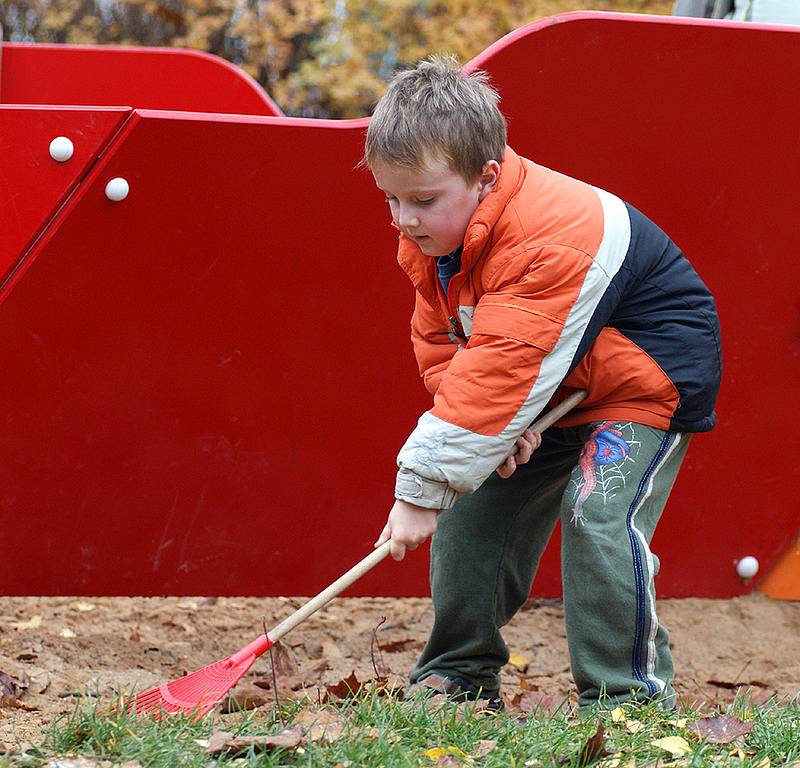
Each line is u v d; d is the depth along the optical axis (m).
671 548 7.58
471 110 5.05
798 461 7.47
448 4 18.38
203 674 5.46
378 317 6.84
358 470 7.10
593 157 6.71
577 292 5.10
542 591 7.65
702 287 5.64
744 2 8.83
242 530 7.09
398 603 8.88
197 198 6.46
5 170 6.24
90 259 6.45
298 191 6.54
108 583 7.04
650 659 5.54
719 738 5.11
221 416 6.88
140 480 6.90
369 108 18.27
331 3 18.53
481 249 5.16
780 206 6.96
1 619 7.97
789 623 8.78
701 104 6.70
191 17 18.58
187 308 6.65
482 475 5.18
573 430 5.78
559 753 4.86
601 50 6.53
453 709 5.29
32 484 6.80
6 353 6.54
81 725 4.96
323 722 5.12
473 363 5.08
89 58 9.87
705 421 5.62
